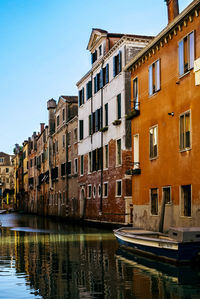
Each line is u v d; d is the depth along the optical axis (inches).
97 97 1336.1
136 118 910.4
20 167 3366.1
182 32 703.1
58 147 1935.3
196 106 652.1
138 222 889.5
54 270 501.0
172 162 730.2
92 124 1381.6
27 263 558.9
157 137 798.5
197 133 645.9
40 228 1275.8
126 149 1087.6
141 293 379.2
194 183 650.2
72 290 394.6
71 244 782.5
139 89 896.3
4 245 783.7
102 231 1112.8
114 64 1176.2
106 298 362.9
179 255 499.5
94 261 564.7
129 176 1082.1
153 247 556.1
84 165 1481.3
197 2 628.4
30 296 375.2
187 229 505.0
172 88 738.2
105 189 1259.2
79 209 1547.7
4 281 439.5
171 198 729.6
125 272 478.0
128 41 1099.9
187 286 404.8
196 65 649.0
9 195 3966.5
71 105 1797.5
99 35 1295.5
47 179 2164.1
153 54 820.6
